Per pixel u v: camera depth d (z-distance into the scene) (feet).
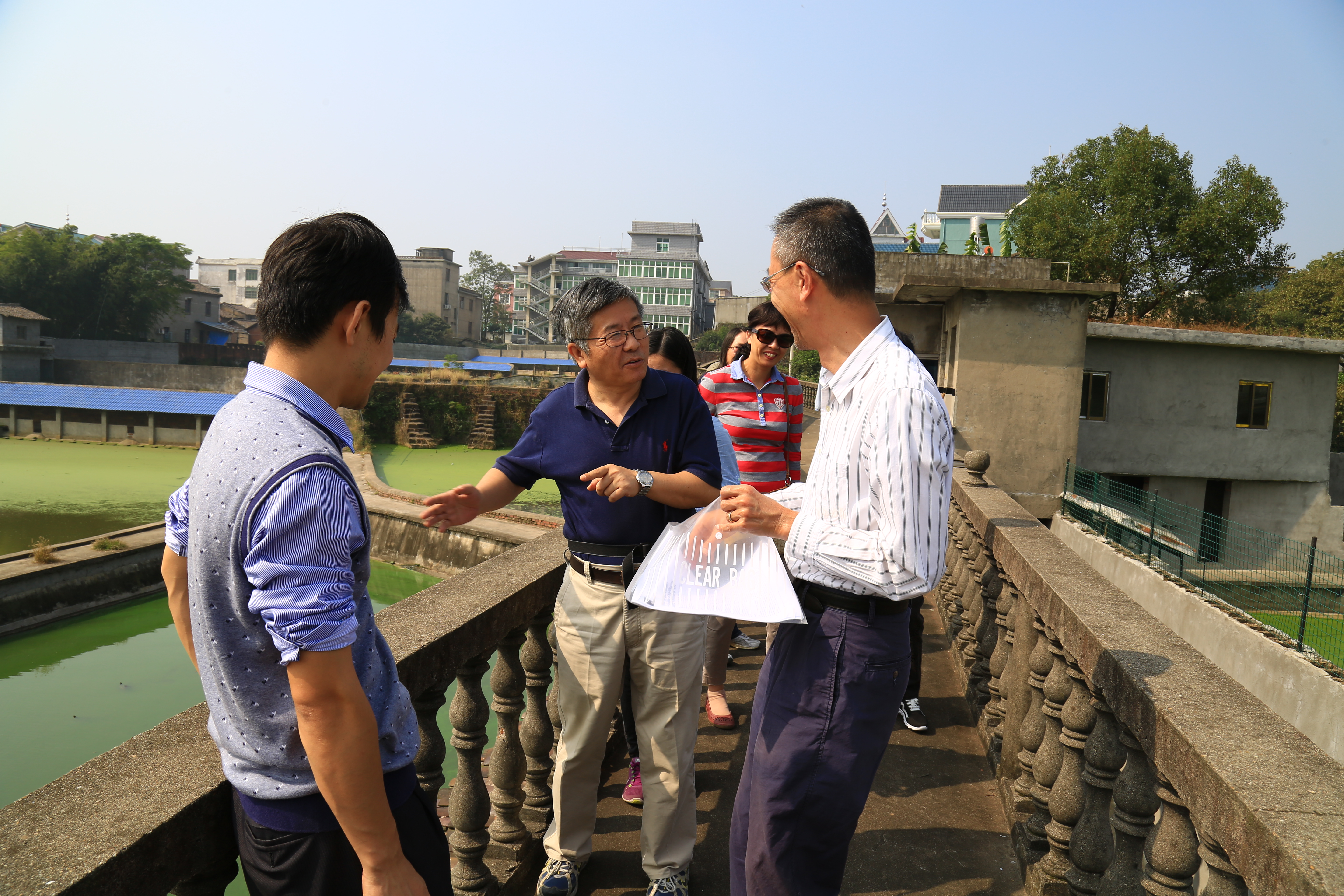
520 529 69.97
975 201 153.58
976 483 14.46
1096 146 81.61
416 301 248.52
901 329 53.16
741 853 5.99
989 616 11.32
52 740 36.37
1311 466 59.41
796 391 12.28
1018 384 45.78
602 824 8.63
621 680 7.20
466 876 7.02
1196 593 37.73
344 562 3.35
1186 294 81.41
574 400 7.23
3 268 167.73
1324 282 101.91
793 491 6.27
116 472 105.40
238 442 3.34
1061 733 6.85
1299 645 31.99
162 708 40.86
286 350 3.64
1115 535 44.47
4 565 55.83
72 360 153.79
